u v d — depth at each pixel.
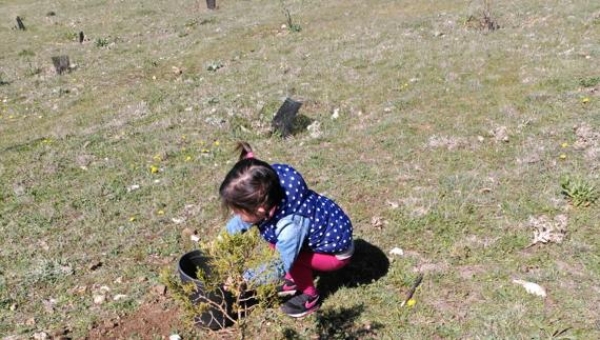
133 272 4.95
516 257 4.64
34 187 7.06
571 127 7.10
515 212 5.29
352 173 6.52
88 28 21.27
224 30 17.52
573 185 5.40
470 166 6.41
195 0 24.48
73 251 5.43
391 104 8.80
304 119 8.52
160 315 4.30
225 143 8.04
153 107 10.28
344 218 3.94
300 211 3.67
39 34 21.02
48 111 11.25
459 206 5.48
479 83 9.35
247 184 3.38
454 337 3.81
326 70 11.23
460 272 4.52
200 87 11.30
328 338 3.91
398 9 17.67
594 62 9.73
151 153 7.92
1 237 5.80
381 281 4.47
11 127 10.36
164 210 6.11
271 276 3.43
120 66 14.52
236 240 3.07
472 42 12.05
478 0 16.98
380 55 11.85
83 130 9.29
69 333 4.19
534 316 3.91
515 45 11.49
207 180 6.82
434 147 7.02
